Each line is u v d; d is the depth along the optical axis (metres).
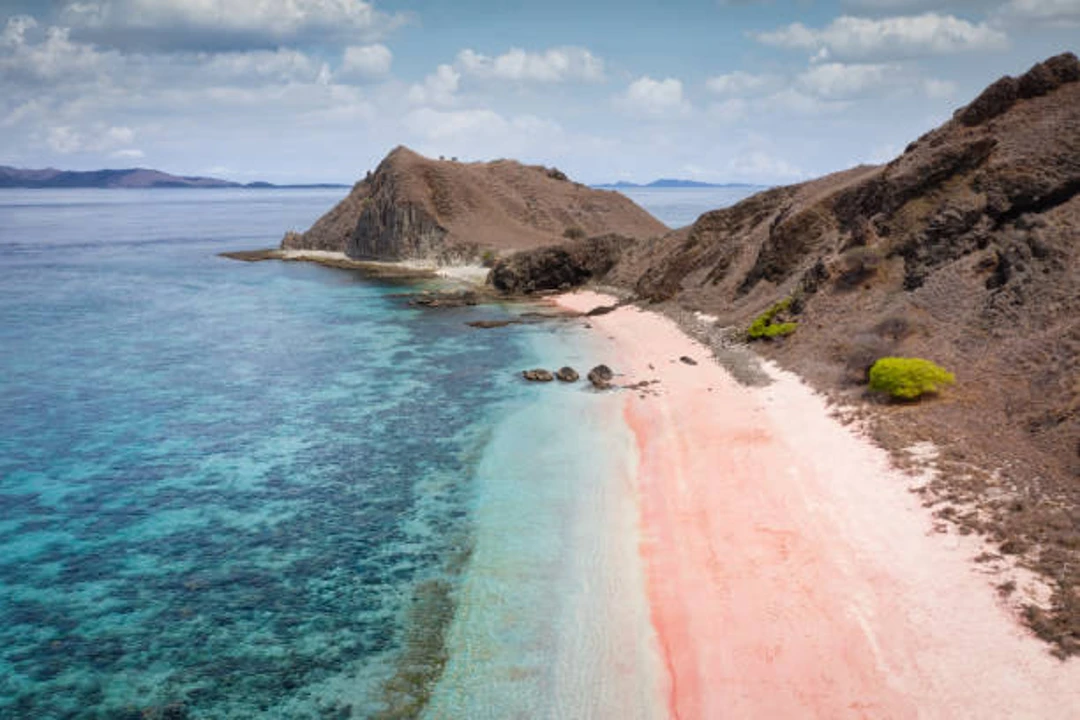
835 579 20.27
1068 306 32.09
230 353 53.75
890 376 32.03
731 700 16.38
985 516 21.81
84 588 22.48
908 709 15.33
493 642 19.08
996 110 49.81
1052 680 15.29
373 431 36.06
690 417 35.47
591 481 29.00
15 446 34.59
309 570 23.23
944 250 43.62
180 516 27.30
